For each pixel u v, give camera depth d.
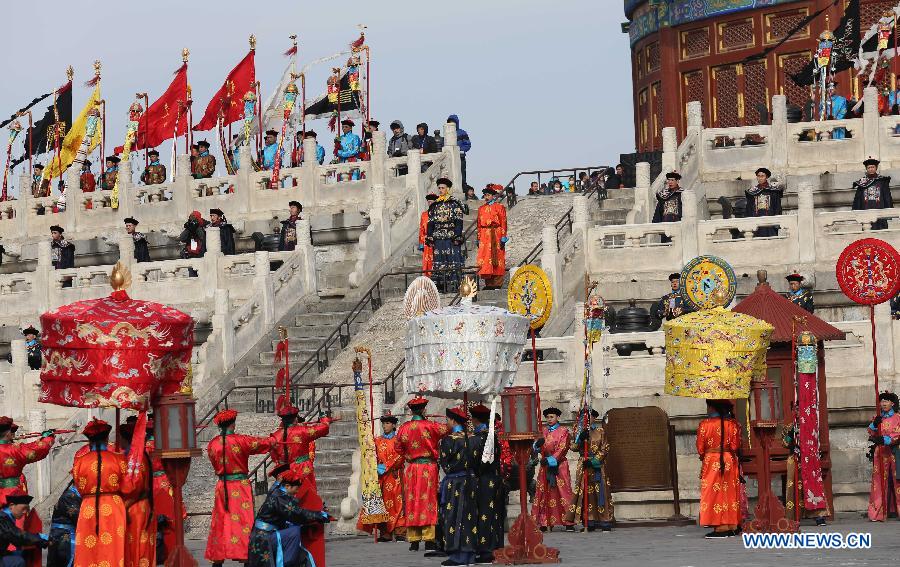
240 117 69.50
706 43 72.19
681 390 34.62
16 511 28.88
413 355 32.00
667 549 32.12
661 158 63.41
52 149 73.19
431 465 35.34
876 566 27.42
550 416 38.78
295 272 54.78
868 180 52.75
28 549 29.17
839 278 39.25
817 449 37.19
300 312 54.50
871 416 42.19
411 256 56.69
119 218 67.00
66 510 28.91
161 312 28.64
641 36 75.75
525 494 30.92
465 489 31.28
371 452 37.47
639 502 40.97
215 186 65.50
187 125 70.25
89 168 70.25
